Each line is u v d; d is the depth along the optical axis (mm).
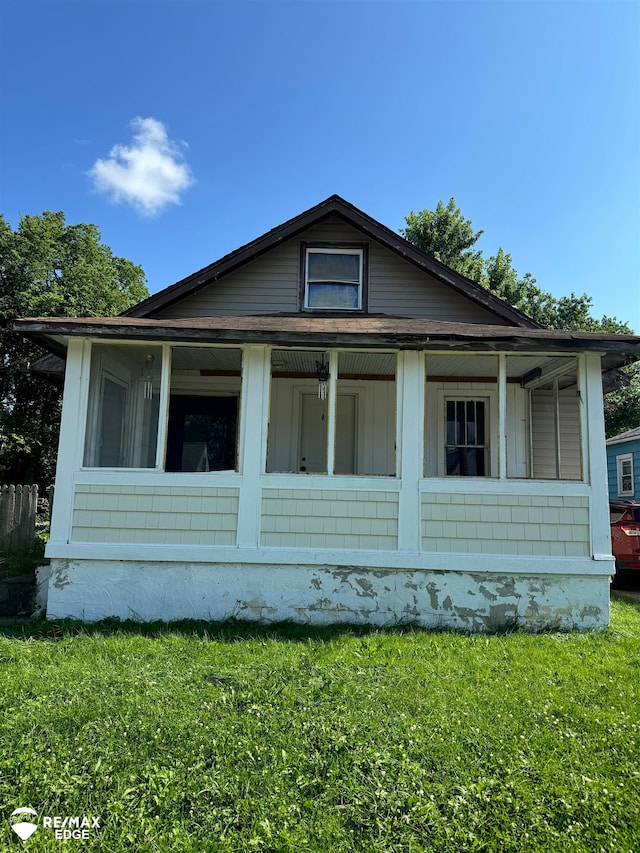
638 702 4043
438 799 2838
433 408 9227
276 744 3328
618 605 7938
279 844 2502
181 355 7613
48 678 4301
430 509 6418
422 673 4586
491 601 6312
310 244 9195
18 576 7070
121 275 25797
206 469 9180
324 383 8578
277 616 6281
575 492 6430
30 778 2932
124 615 6250
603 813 2734
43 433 19766
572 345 6164
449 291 9094
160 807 2744
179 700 3914
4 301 18828
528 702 3996
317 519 6398
